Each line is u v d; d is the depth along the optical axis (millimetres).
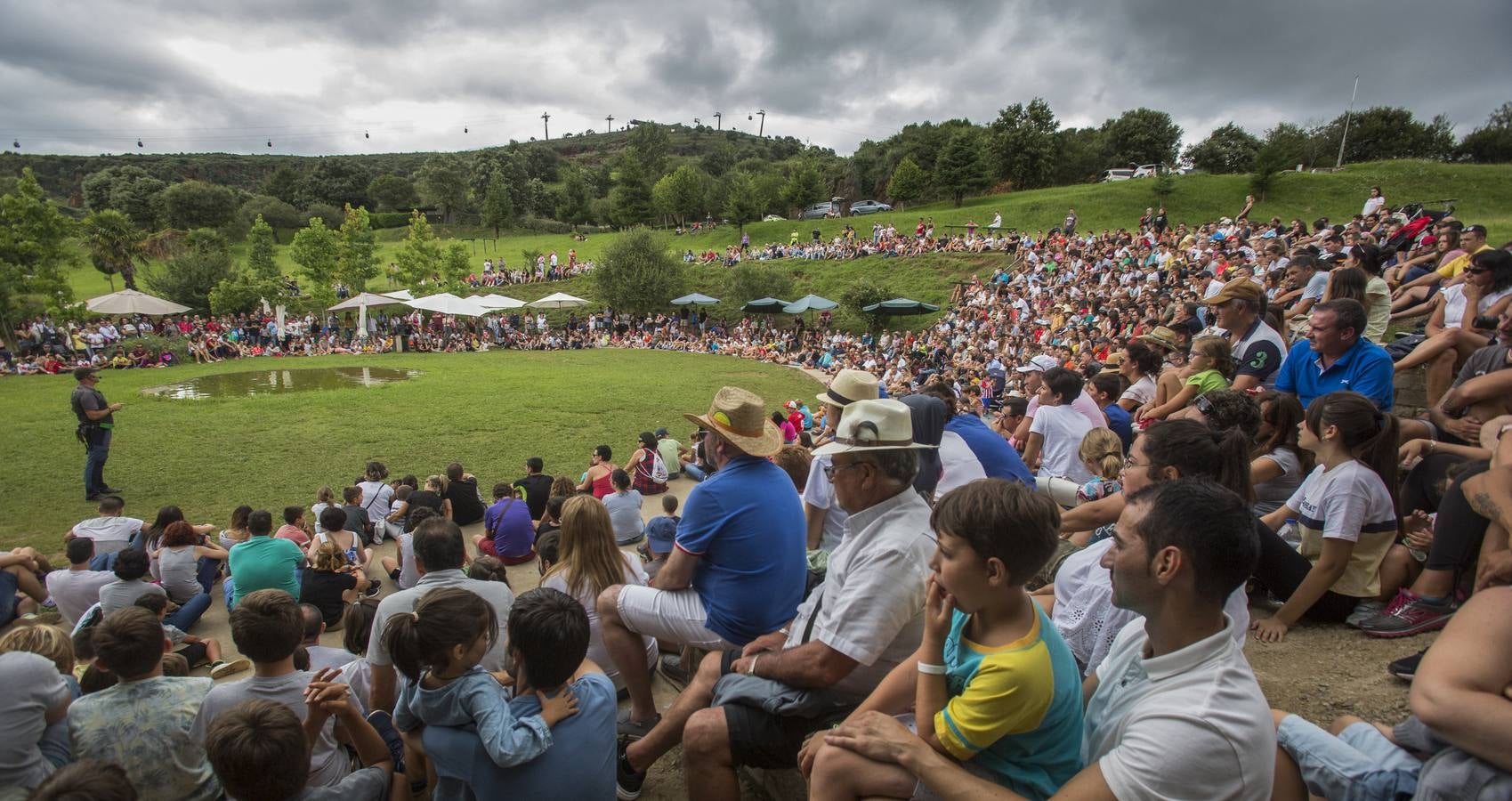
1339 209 44219
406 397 20672
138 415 17812
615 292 43219
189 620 7133
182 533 7277
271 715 2881
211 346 31125
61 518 10875
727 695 2959
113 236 46719
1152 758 1812
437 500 9594
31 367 26188
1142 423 6840
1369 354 5242
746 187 61000
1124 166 80750
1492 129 66688
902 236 46906
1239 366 6484
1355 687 3516
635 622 3627
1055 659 2057
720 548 3453
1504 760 1688
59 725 3668
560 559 4629
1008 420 8406
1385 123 68562
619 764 3461
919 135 90562
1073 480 5754
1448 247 9969
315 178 97688
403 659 2896
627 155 77000
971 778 2018
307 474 13133
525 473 13570
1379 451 3926
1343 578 4105
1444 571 3750
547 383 23719
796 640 3057
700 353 35406
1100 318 21328
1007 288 33906
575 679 3129
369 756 3553
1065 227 39250
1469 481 2857
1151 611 1969
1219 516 1842
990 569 1964
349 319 40094
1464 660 1776
